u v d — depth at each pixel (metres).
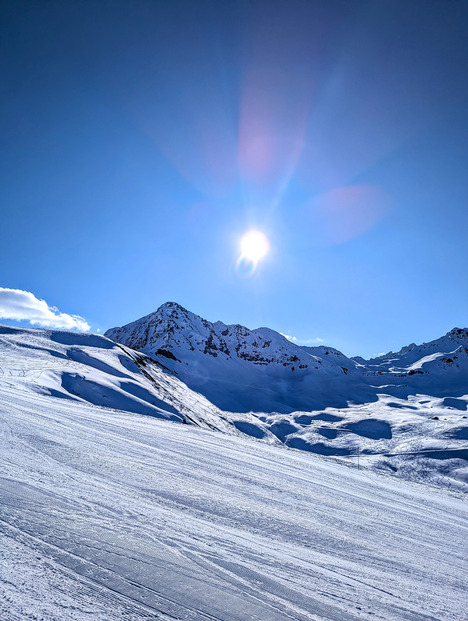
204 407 102.81
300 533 8.11
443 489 24.41
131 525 6.07
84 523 5.72
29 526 5.17
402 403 181.12
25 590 3.64
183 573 4.79
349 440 100.25
